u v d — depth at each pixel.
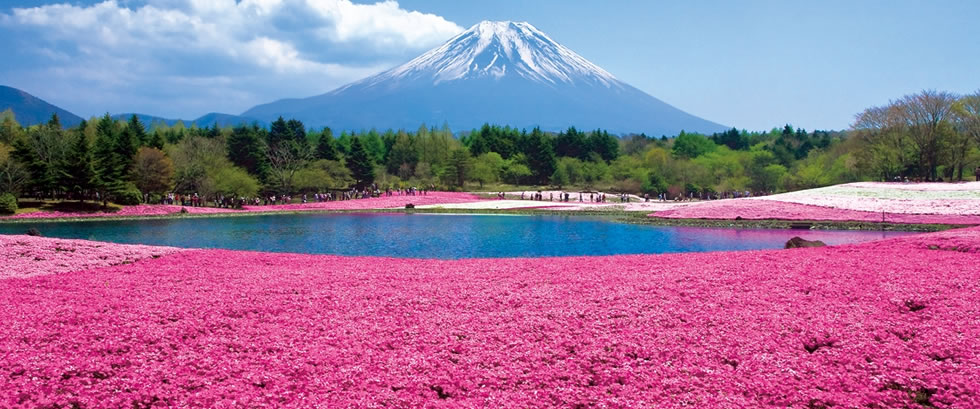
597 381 10.80
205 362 11.52
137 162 83.81
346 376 10.88
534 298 16.36
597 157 161.75
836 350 11.89
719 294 16.27
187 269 22.86
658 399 9.93
